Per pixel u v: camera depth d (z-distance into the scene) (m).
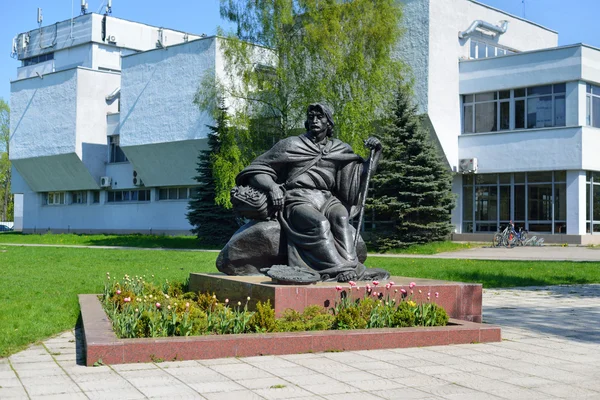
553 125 34.00
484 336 8.95
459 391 6.33
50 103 49.12
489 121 36.09
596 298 14.90
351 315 8.79
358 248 11.33
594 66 33.66
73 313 11.37
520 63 34.81
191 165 40.97
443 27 35.59
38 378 6.76
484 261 24.20
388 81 31.30
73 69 47.44
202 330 8.29
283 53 31.56
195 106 39.38
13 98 52.12
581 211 33.44
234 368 7.15
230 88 32.34
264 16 31.33
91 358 7.32
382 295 9.71
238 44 31.56
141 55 42.19
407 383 6.61
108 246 37.09
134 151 43.34
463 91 36.66
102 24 59.22
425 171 31.30
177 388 6.32
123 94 43.41
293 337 7.95
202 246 35.25
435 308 9.28
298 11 31.59
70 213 52.12
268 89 31.47
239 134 31.27
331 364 7.40
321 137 11.45
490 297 15.02
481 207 36.56
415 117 31.95
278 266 10.15
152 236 42.41
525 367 7.43
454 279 18.44
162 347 7.49
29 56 64.88
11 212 94.62
